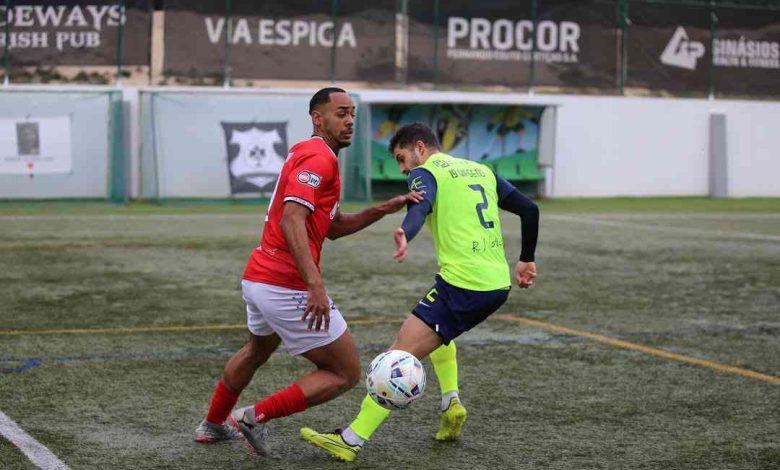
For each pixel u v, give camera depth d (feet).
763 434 31.42
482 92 140.97
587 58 146.61
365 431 28.02
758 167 157.38
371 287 61.52
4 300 54.95
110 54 128.16
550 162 141.90
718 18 152.87
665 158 152.46
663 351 43.93
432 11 137.90
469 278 29.01
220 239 86.33
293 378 37.63
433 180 29.30
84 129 124.57
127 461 27.73
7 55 125.90
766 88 156.56
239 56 131.44
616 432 31.42
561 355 42.86
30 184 122.83
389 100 131.54
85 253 75.72
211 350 42.88
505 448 29.63
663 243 88.38
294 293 26.84
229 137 128.88
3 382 36.58
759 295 60.44
